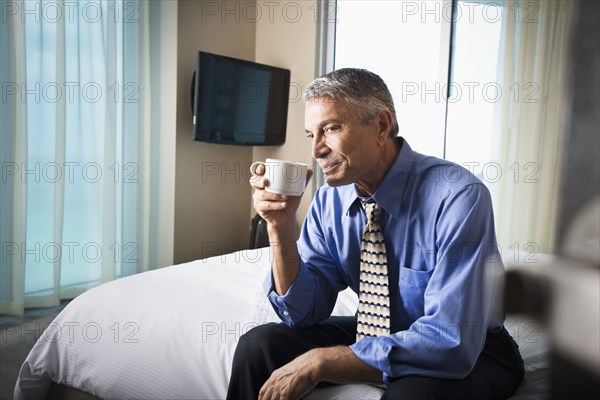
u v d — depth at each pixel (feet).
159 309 5.21
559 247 0.48
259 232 12.50
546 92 9.57
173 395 4.59
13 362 7.77
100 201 10.88
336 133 4.03
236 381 4.21
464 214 3.88
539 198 9.64
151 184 11.93
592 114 0.44
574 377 0.50
